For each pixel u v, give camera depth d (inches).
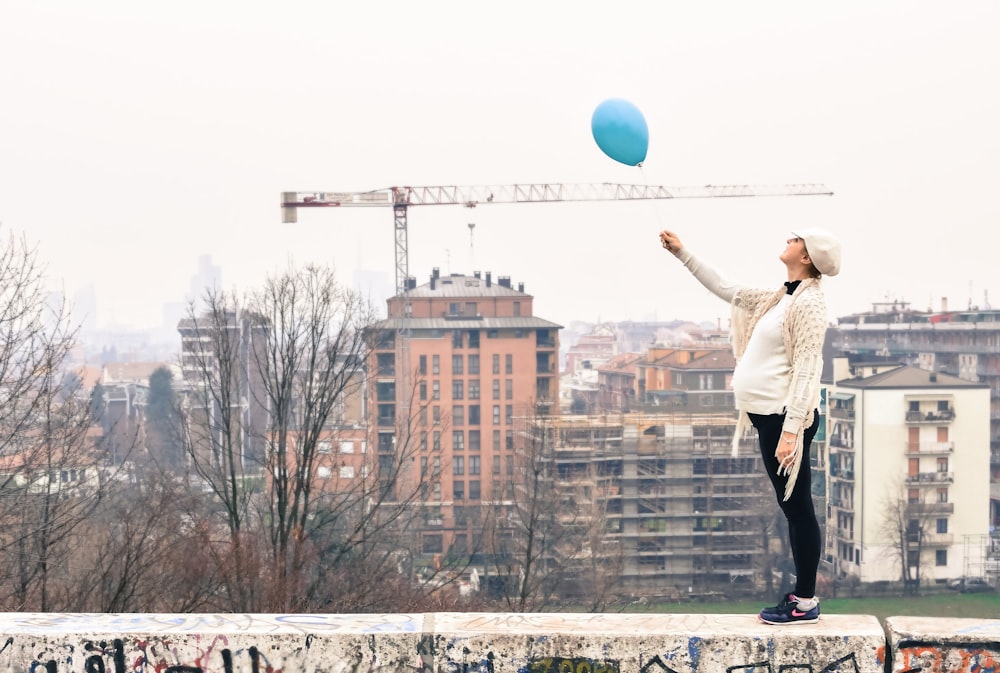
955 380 3395.7
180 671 147.1
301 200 5305.1
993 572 3341.5
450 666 147.4
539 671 147.6
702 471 3292.3
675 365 4220.0
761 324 166.9
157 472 976.9
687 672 147.3
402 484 1280.8
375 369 1311.5
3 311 776.9
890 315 4896.7
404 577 1046.4
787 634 147.3
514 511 1713.8
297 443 1104.2
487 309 4308.6
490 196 5433.1
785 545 3218.5
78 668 147.3
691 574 3243.1
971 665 144.5
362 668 147.5
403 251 5255.9
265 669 147.3
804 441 158.9
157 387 4633.4
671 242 179.3
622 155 184.7
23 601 743.1
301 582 961.5
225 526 1029.8
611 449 3275.1
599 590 1443.2
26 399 784.3
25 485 755.4
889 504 3344.0
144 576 802.8
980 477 3371.1
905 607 3179.1
